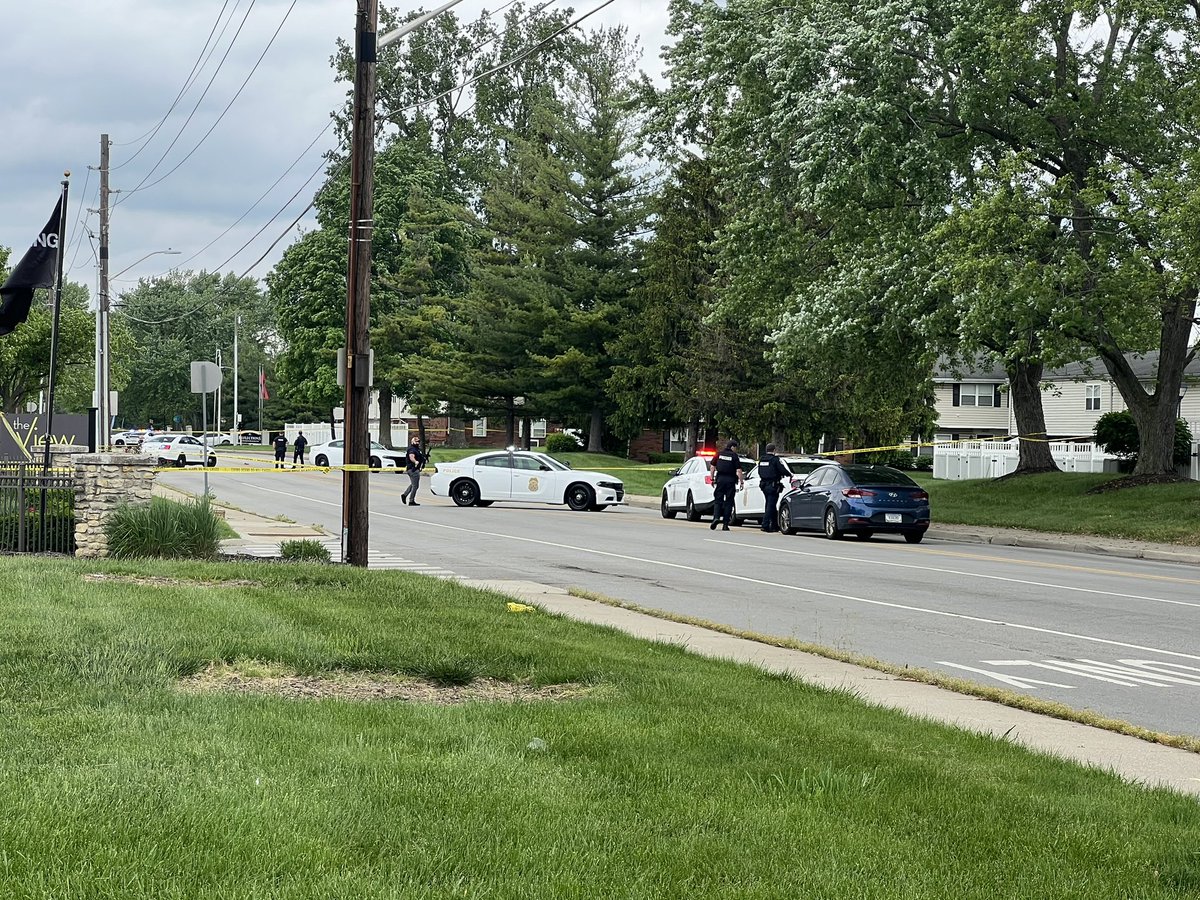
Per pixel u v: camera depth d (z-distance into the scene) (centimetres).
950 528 3130
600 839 520
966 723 858
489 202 6819
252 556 1916
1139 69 3081
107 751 625
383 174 7656
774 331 3522
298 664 912
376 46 1830
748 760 666
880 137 2927
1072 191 3028
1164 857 532
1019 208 2783
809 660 1113
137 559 1659
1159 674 1112
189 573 1441
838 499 2752
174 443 6825
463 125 8356
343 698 814
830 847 521
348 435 1812
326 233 7600
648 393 5931
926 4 2897
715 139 3475
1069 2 2895
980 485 3738
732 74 3356
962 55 2881
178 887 439
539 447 8538
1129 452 4028
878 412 5056
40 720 692
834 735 741
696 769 642
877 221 3172
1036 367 3872
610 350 6212
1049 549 2770
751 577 1878
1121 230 2956
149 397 12675
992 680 1073
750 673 979
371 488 4878
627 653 1037
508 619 1181
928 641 1282
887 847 526
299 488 4903
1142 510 3011
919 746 736
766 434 5266
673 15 3753
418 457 3794
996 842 541
